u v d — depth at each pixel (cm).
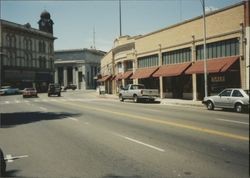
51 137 1279
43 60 9625
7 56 8119
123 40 5256
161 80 4116
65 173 763
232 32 2920
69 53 12825
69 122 1770
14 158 928
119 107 2792
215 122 1639
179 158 884
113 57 5844
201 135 1241
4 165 763
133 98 3625
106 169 790
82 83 12612
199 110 2417
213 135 1236
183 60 3681
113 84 5962
